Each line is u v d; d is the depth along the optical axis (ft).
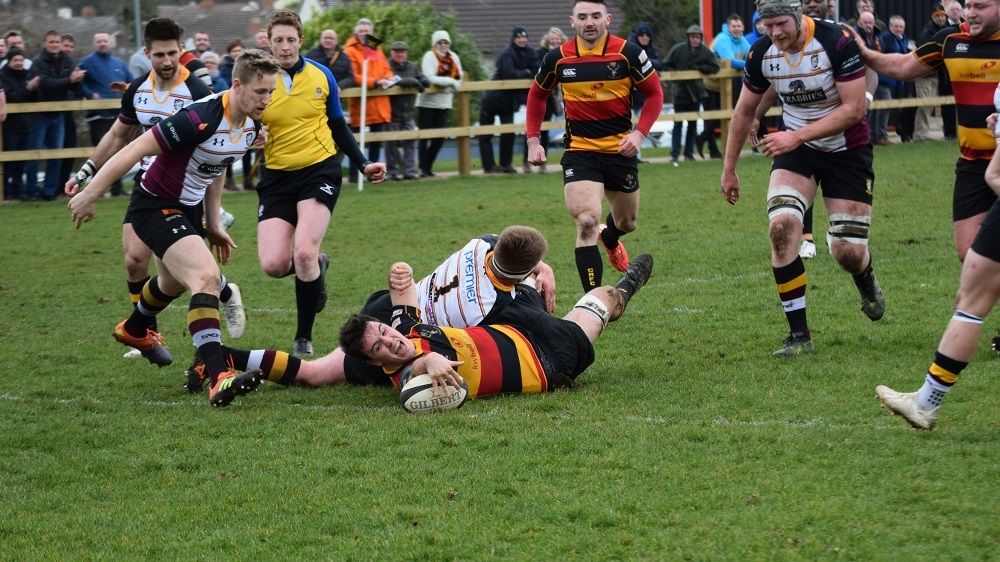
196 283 71.82
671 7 293.84
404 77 195.83
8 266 129.29
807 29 76.74
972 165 76.02
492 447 59.93
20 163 186.91
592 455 57.88
